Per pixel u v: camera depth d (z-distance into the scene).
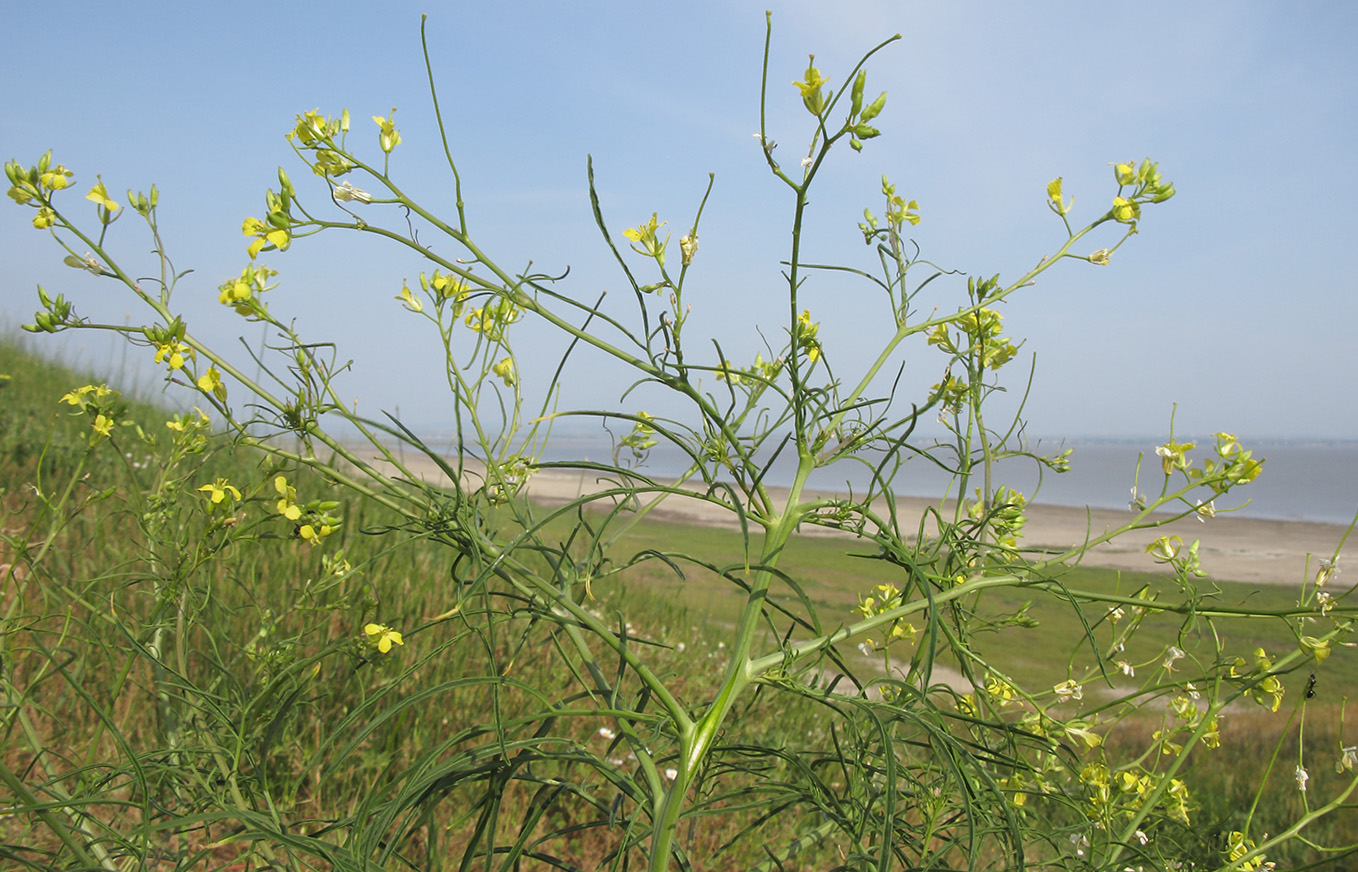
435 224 1.33
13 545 1.55
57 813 1.48
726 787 2.65
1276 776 5.07
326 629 2.68
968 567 1.80
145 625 1.68
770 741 2.82
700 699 3.74
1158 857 1.73
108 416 1.64
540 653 3.22
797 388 1.41
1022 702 1.94
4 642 1.52
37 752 1.51
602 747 2.95
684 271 1.39
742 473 1.49
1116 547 18.31
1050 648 7.09
